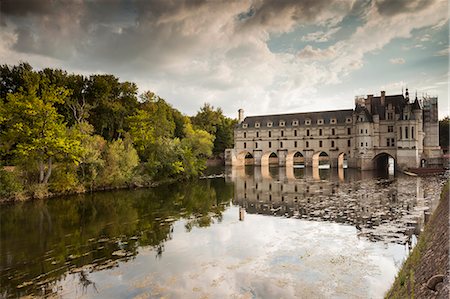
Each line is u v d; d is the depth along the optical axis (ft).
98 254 64.34
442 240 42.22
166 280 51.60
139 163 169.99
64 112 196.75
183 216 97.55
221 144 379.96
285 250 64.85
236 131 337.31
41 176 128.77
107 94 211.61
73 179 134.10
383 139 250.78
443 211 58.18
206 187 165.89
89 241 73.00
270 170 275.80
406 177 188.34
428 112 247.50
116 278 52.70
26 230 82.53
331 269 54.80
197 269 55.88
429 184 153.48
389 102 253.85
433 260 39.14
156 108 226.79
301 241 70.33
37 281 52.01
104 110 211.20
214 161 367.25
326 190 146.20
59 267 57.72
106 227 84.89
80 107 197.77
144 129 186.70
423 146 247.70
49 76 193.06
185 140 215.51
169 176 185.47
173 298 45.68
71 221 91.56
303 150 301.22
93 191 142.92
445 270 33.14
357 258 59.36
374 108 257.14
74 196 130.72
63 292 48.06
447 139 308.81
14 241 73.46
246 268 56.08
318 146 294.25
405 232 74.59
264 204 117.50
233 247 67.46
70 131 138.41
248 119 338.34
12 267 58.13
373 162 250.78
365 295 45.55
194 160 202.59
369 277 51.37
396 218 88.02
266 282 50.39
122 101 229.25
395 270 53.67
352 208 103.60
